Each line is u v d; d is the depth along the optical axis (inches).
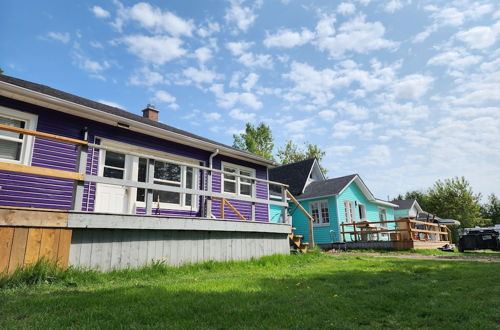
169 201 408.8
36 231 192.7
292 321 120.7
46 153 313.3
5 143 293.9
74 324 113.4
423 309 140.3
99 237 225.3
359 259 405.1
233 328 112.2
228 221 316.5
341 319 125.0
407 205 1201.4
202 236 295.4
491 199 1679.4
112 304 142.3
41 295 156.7
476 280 221.5
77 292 165.2
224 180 492.4
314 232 816.9
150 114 574.9
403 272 269.1
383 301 155.9
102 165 353.4
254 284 198.7
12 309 130.6
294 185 915.4
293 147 1662.2
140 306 138.4
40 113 316.2
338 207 792.9
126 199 366.6
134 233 245.6
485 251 694.5
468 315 131.5
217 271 267.4
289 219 415.5
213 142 531.8
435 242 718.5
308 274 254.2
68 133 331.9
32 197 296.5
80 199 215.9
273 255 349.1
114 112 406.3
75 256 210.7
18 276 178.5
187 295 162.4
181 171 436.5
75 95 431.5
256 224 349.1
